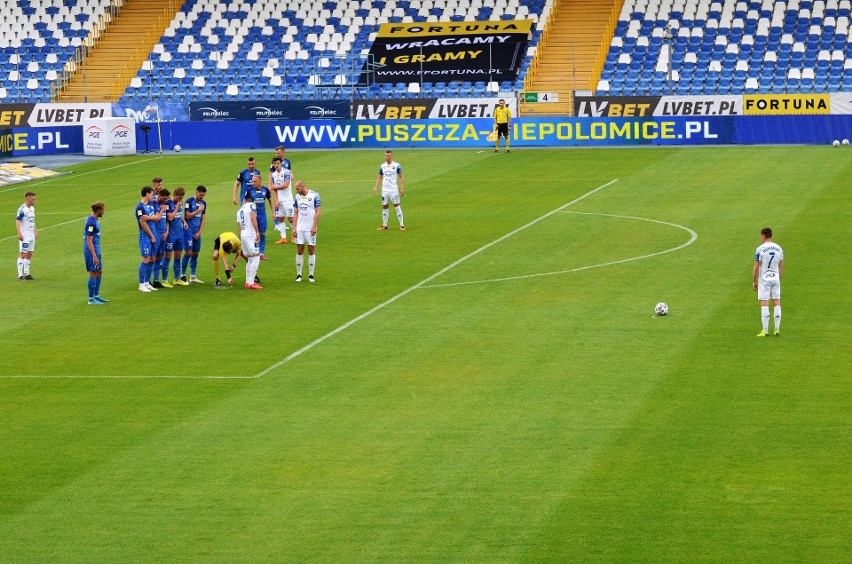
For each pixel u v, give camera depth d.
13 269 95.31
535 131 177.12
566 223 109.38
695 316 73.19
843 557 40.28
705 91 189.12
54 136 181.25
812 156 150.12
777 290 67.56
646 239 100.06
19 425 55.84
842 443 50.53
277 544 42.34
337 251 99.50
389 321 74.44
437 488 46.91
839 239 97.19
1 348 70.38
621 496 45.66
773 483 46.50
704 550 41.03
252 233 84.69
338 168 156.12
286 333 72.19
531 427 53.66
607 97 178.25
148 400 59.25
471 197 127.88
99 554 41.97
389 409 56.81
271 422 55.34
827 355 63.69
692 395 57.50
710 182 131.50
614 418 54.50
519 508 44.81
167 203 85.56
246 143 185.62
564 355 65.31
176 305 80.94
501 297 80.44
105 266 96.00
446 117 181.25
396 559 40.94
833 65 190.38
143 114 191.00
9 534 43.72
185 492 47.19
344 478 48.22
